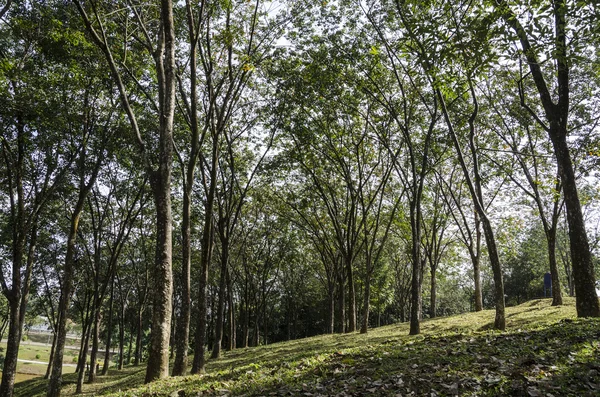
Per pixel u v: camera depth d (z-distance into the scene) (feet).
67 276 66.95
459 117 69.77
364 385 22.72
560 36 32.96
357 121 83.82
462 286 208.85
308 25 68.03
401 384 21.89
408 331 73.51
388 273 156.87
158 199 40.68
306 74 70.28
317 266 155.84
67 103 59.62
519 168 87.66
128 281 131.44
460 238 126.52
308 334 201.77
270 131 81.00
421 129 80.38
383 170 98.17
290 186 106.42
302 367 30.73
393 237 144.66
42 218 75.00
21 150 60.70
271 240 133.28
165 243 40.32
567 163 40.19
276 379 27.22
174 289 149.07
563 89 40.68
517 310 78.89
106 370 111.75
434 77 35.24
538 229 147.43
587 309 38.06
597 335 26.91
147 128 69.62
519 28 31.68
